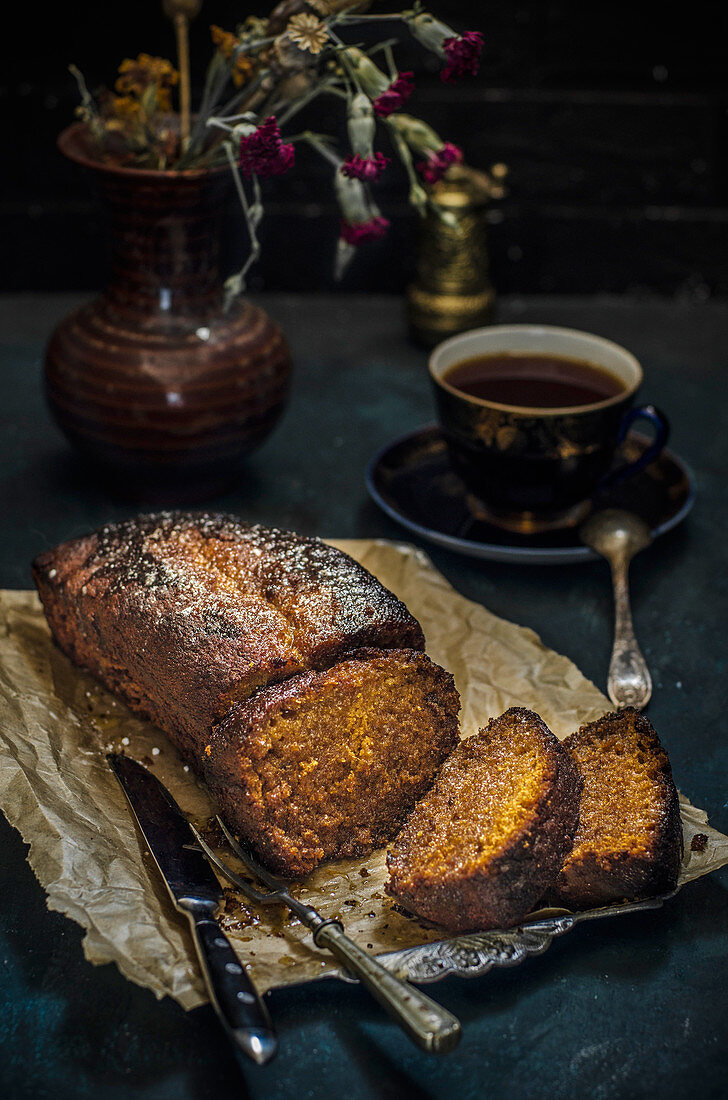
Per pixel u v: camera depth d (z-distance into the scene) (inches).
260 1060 21.0
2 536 31.1
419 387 37.3
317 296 42.1
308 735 24.5
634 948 23.4
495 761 24.8
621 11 38.6
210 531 27.5
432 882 23.1
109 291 30.4
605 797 24.5
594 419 28.9
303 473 33.5
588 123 39.9
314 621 25.6
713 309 41.9
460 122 39.9
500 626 28.1
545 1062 22.1
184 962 22.4
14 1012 22.6
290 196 40.4
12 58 38.5
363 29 38.6
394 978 21.8
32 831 24.0
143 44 38.7
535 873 23.2
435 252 37.8
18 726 26.0
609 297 42.3
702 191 40.7
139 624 26.0
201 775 25.8
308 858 24.2
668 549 31.2
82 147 30.5
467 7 38.6
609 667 27.7
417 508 31.0
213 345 30.0
